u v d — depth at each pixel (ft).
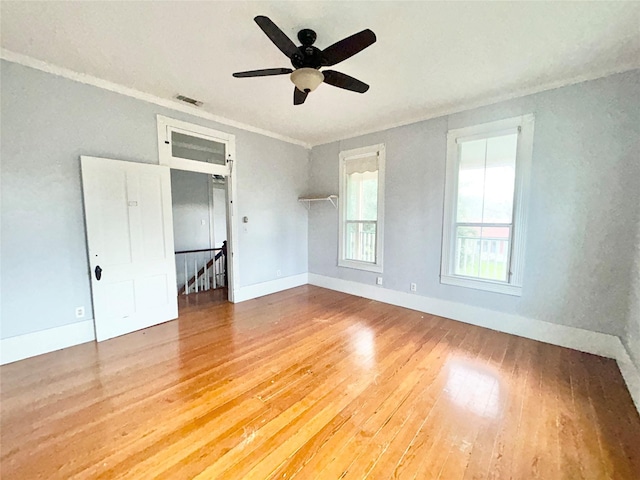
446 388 7.24
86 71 9.07
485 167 11.16
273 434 5.71
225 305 13.93
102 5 6.08
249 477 4.75
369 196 15.10
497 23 6.58
